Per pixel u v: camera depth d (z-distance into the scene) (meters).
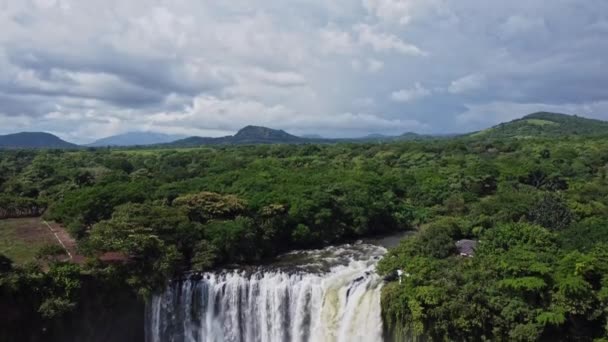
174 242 53.25
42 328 42.56
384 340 45.31
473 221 58.31
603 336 37.84
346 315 47.50
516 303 38.50
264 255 58.91
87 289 45.09
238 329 50.97
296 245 63.06
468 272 42.34
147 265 48.66
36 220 69.25
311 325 49.28
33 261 46.50
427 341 41.19
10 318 41.09
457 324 38.97
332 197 67.94
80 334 44.69
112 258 48.78
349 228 68.00
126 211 54.53
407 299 42.03
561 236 47.38
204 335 50.66
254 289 50.72
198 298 50.41
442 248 49.59
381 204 72.44
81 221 58.53
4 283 40.72
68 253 52.06
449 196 78.69
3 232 61.88
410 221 74.81
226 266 54.72
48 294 42.75
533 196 63.34
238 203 60.69
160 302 48.91
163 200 63.91
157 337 49.00
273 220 60.22
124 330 47.31
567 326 38.53
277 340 50.41
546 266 39.62
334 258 58.44
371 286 47.41
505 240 46.31
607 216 58.66
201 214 59.31
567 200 63.56
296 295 49.81
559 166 97.25
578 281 37.56
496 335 38.56
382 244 65.50
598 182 80.69
